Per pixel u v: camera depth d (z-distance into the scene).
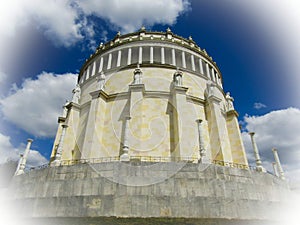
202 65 29.55
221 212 12.09
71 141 22.92
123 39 31.33
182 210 11.84
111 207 11.90
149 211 11.72
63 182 13.47
